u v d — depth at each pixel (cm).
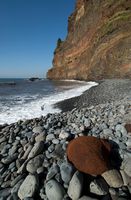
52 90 3359
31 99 2181
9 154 571
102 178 412
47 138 587
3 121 1203
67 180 407
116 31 4391
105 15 5125
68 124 757
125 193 380
